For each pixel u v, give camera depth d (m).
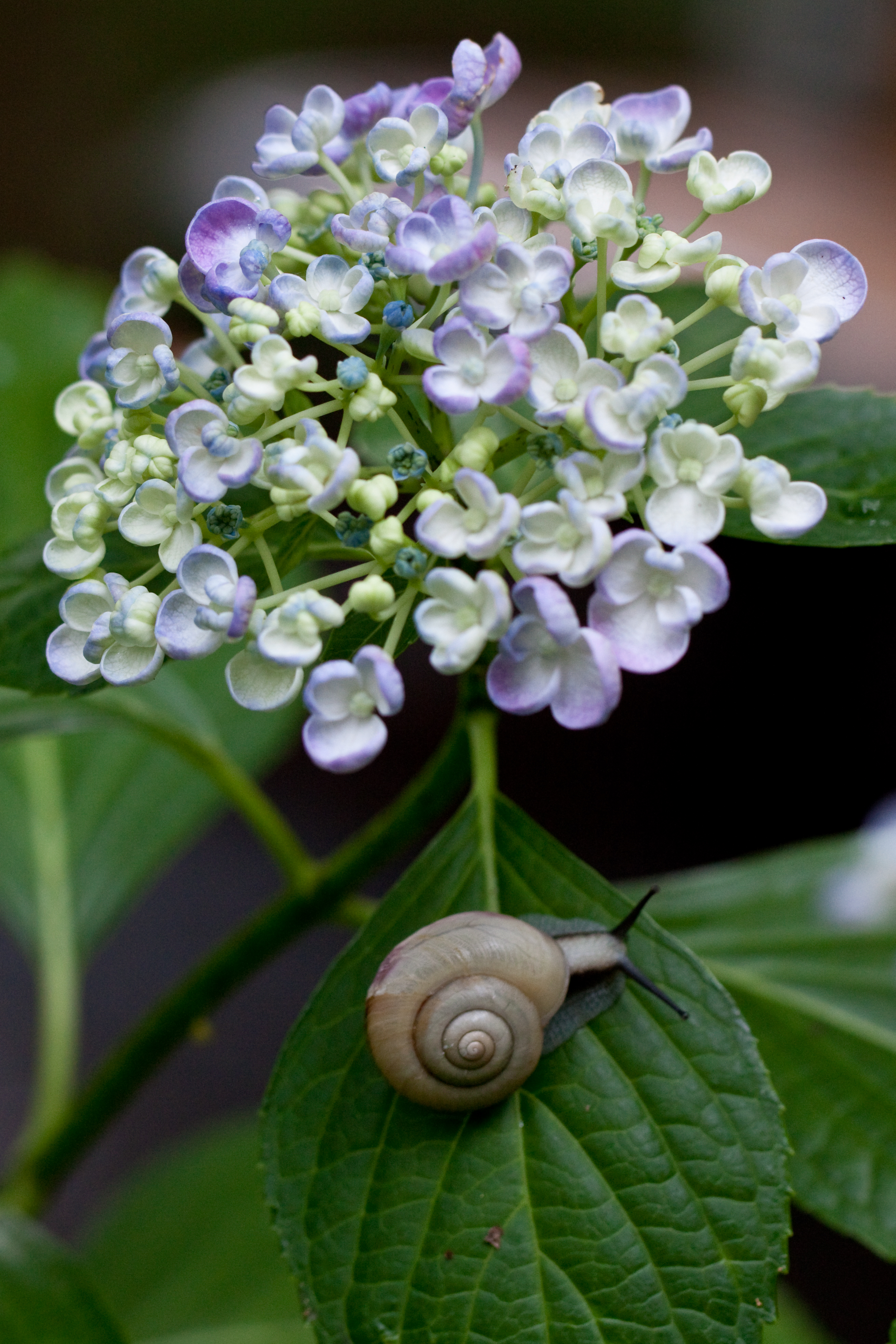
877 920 0.74
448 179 0.62
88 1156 1.14
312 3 1.73
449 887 0.64
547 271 0.59
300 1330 0.80
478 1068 0.61
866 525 0.65
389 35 1.73
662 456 0.59
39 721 0.70
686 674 1.25
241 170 1.54
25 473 0.83
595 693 0.58
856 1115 0.71
